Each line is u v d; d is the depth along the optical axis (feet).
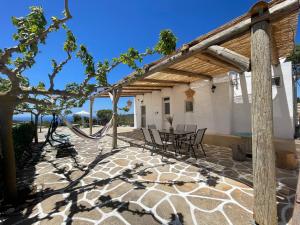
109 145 24.82
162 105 31.37
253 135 7.03
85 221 7.84
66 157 18.86
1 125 9.36
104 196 10.03
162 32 10.18
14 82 7.99
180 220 7.72
